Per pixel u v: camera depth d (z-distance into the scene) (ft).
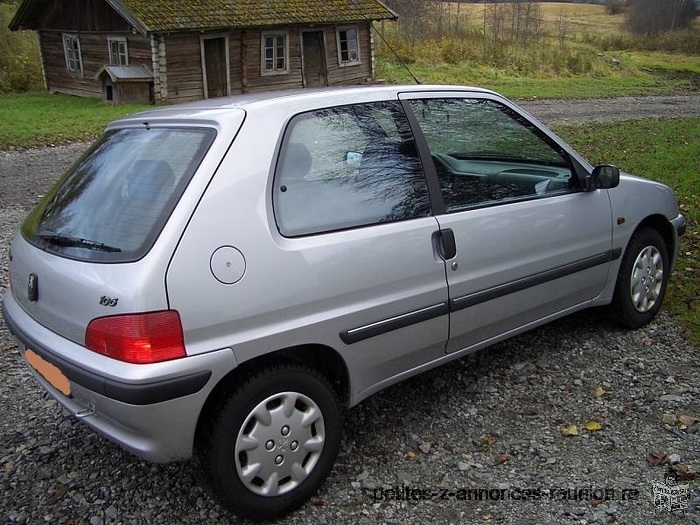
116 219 9.84
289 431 10.12
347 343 10.62
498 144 13.41
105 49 74.13
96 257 9.48
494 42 112.27
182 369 8.91
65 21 77.87
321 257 10.20
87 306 9.22
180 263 9.00
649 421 12.66
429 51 102.94
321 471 10.61
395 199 11.45
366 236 10.77
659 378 14.25
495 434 12.42
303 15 78.43
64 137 50.31
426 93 12.62
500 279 12.77
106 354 9.02
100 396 9.11
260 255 9.62
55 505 10.58
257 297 9.53
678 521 9.99
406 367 11.85
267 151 10.09
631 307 16.14
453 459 11.71
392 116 11.91
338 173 10.92
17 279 11.21
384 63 96.58
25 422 12.97
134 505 10.59
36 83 87.15
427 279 11.57
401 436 12.41
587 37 146.30
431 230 11.63
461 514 10.34
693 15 164.35
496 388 14.01
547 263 13.67
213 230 9.32
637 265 16.06
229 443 9.55
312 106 10.89
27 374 14.84
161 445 9.09
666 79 107.96
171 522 10.21
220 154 9.74
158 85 69.26
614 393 13.70
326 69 83.20
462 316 12.26
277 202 10.06
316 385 10.36
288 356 10.46
